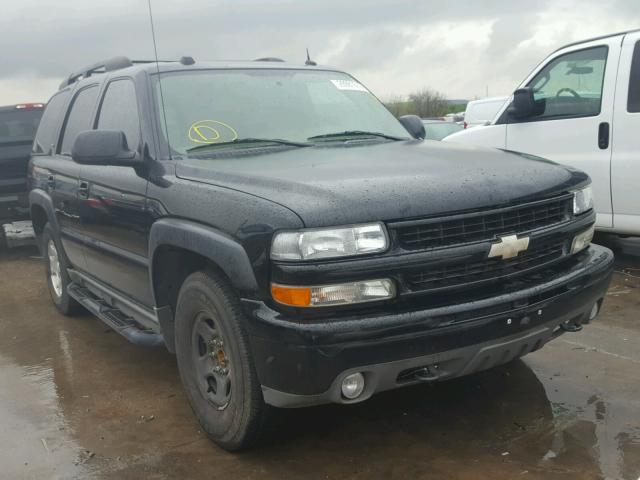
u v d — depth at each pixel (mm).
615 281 6105
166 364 4699
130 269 4094
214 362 3393
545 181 3367
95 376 4539
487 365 3133
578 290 3307
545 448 3256
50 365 4805
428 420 3600
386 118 4770
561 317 3258
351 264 2795
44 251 6176
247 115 4168
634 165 6074
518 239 3129
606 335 4777
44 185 5695
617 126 6184
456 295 3002
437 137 16688
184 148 3863
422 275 2938
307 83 4641
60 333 5547
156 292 3711
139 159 3902
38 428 3777
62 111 5727
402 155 3623
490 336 2984
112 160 3865
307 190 2953
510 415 3613
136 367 4672
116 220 4141
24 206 9555
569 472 3033
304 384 2809
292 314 2807
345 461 3232
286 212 2834
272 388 2914
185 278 3631
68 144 5379
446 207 2967
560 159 6645
